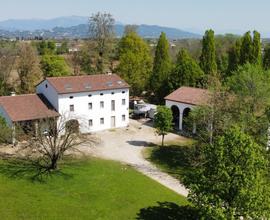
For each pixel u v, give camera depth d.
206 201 28.00
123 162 49.69
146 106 74.62
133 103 81.81
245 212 27.39
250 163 28.17
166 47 81.06
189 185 30.73
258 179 27.66
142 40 85.69
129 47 83.88
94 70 95.00
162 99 80.50
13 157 47.00
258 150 29.50
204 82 68.62
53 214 33.84
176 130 65.19
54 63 87.00
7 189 37.88
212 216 26.83
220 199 27.75
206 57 80.25
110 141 58.66
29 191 37.94
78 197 37.69
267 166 30.28
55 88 58.56
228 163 28.62
